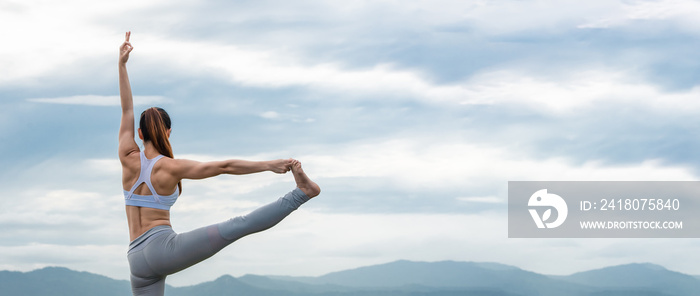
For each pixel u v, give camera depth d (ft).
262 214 14.89
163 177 15.19
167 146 15.75
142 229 15.28
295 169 14.73
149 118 15.74
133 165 15.47
